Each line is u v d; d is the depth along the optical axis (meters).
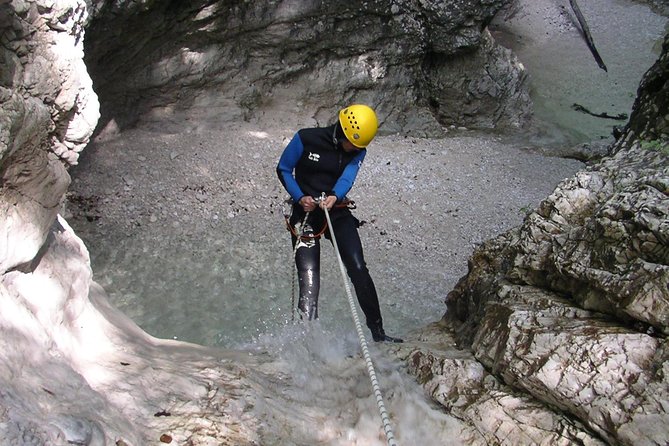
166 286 5.65
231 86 8.70
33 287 2.72
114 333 3.33
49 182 2.86
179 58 8.11
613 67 12.39
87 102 3.25
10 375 2.15
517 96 10.27
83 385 2.48
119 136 8.00
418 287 6.00
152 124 8.31
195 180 7.39
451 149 9.09
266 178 7.61
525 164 8.86
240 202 7.10
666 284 2.82
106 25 6.68
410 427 2.98
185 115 8.49
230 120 8.70
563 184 3.88
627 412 2.60
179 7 7.56
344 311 5.44
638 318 2.87
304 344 3.88
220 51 8.39
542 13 13.88
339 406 3.18
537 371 2.88
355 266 4.16
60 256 3.11
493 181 8.23
